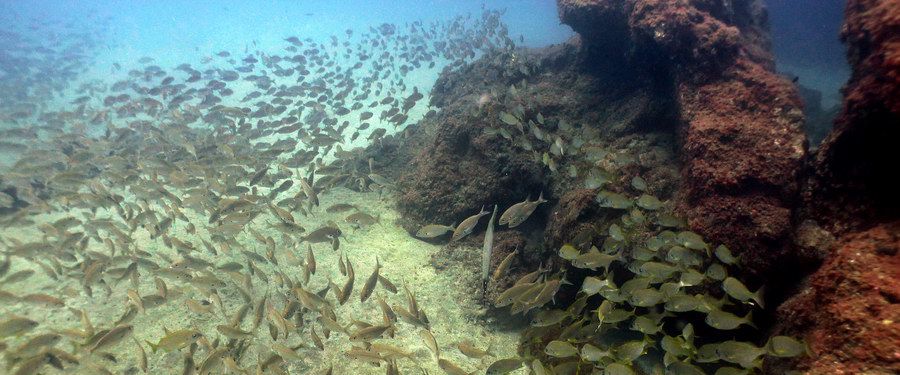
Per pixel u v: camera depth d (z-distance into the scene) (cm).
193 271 692
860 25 455
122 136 1148
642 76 891
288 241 764
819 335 339
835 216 450
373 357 431
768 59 816
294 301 518
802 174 498
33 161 1077
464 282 701
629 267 491
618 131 816
